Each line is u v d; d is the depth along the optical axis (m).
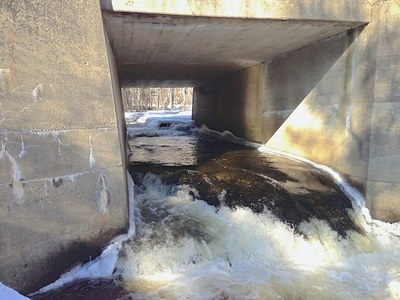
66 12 5.48
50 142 5.37
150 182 8.96
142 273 6.05
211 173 9.27
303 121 10.48
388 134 7.75
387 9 7.55
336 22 7.75
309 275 6.30
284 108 11.49
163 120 26.00
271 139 12.46
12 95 4.97
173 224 7.10
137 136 18.78
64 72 5.48
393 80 7.63
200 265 6.37
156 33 8.20
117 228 6.29
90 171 5.85
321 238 7.20
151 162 10.84
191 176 8.95
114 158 6.16
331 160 9.26
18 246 5.09
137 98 53.16
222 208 7.73
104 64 5.97
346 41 8.60
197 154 12.26
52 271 5.49
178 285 5.80
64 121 5.51
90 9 5.76
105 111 6.01
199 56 11.58
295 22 7.59
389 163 7.79
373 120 7.82
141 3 6.54
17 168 5.05
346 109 8.66
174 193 8.42
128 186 8.02
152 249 6.33
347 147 8.65
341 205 8.05
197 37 8.73
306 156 10.38
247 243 6.89
